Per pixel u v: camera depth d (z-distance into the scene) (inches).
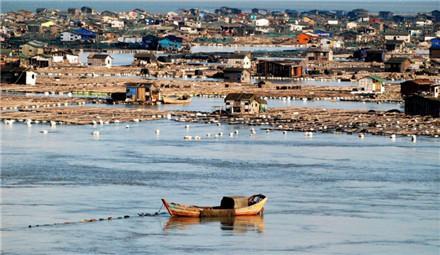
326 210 6387.8
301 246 5541.3
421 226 5994.1
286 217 6195.9
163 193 6830.7
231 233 5792.3
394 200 6717.5
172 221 6048.2
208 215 6156.5
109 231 5787.4
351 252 5433.1
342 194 6894.7
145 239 5625.0
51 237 5634.8
